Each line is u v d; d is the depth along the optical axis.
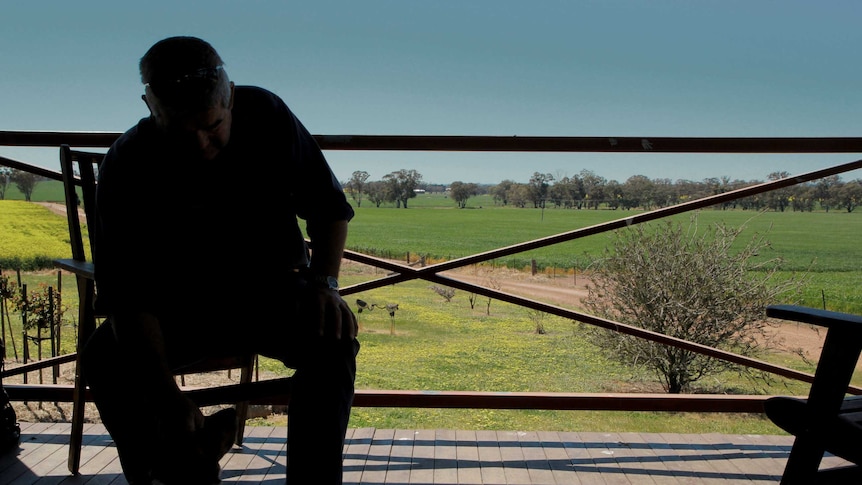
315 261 1.37
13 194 44.66
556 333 14.72
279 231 1.37
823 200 72.94
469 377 9.94
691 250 8.73
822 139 2.28
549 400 2.18
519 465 2.07
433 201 131.25
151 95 1.09
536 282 31.08
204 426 1.20
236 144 1.27
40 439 2.21
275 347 1.36
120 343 1.24
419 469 2.03
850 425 1.36
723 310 8.69
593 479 1.97
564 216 88.88
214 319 1.34
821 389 1.41
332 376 1.25
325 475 1.17
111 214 1.27
